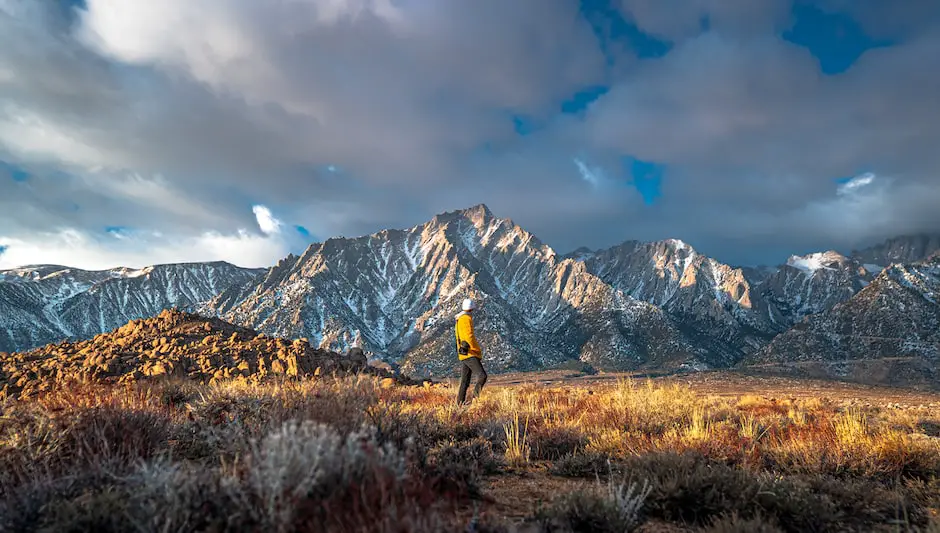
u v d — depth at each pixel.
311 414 4.56
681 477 4.71
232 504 2.81
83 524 3.01
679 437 6.82
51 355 19.55
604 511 3.80
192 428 5.48
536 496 4.62
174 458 4.89
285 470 2.76
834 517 4.31
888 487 5.80
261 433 4.53
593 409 10.03
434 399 11.58
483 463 5.64
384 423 4.99
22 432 4.49
